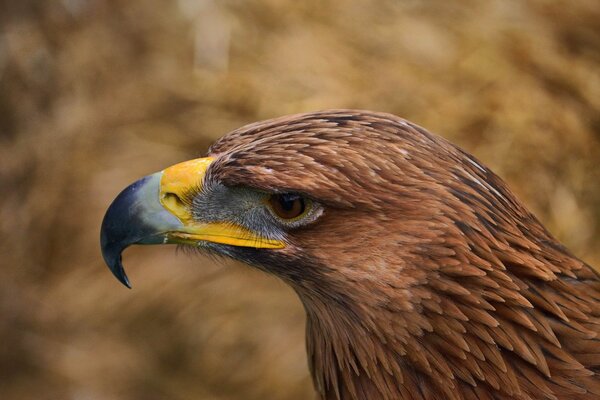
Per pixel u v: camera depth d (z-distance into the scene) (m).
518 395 4.53
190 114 11.36
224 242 4.84
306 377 9.88
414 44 11.04
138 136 11.52
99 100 12.04
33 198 11.87
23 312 11.41
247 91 11.16
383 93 10.77
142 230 4.95
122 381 10.66
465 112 10.48
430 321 4.45
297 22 11.55
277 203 4.62
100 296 11.02
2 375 11.14
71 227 11.52
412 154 4.46
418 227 4.39
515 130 10.27
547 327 4.54
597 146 10.23
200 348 10.39
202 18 11.84
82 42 12.42
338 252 4.52
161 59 11.84
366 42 11.20
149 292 10.70
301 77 11.08
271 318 10.23
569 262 4.78
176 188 4.91
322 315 4.86
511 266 4.52
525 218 4.73
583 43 10.66
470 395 4.55
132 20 12.23
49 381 10.91
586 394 4.51
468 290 4.40
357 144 4.45
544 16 10.81
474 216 4.42
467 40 10.89
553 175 10.13
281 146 4.53
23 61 12.62
